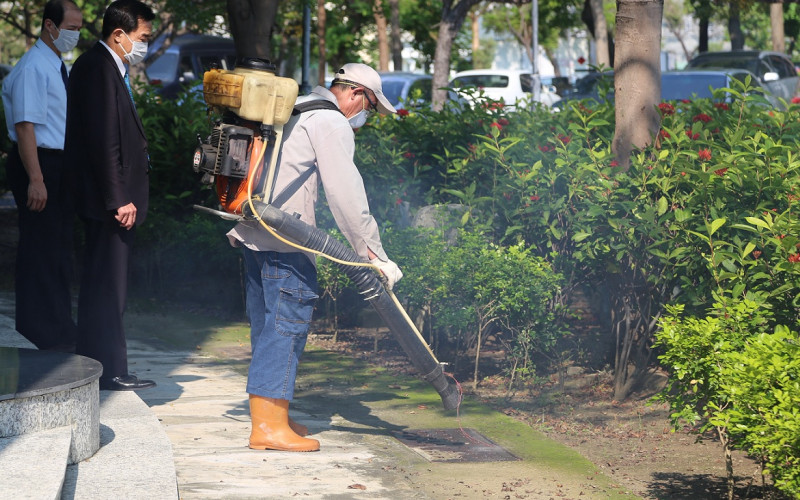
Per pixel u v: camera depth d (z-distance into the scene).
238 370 9.27
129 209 7.45
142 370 9.14
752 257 7.38
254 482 5.76
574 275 9.17
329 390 8.66
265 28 15.35
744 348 5.54
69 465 5.40
